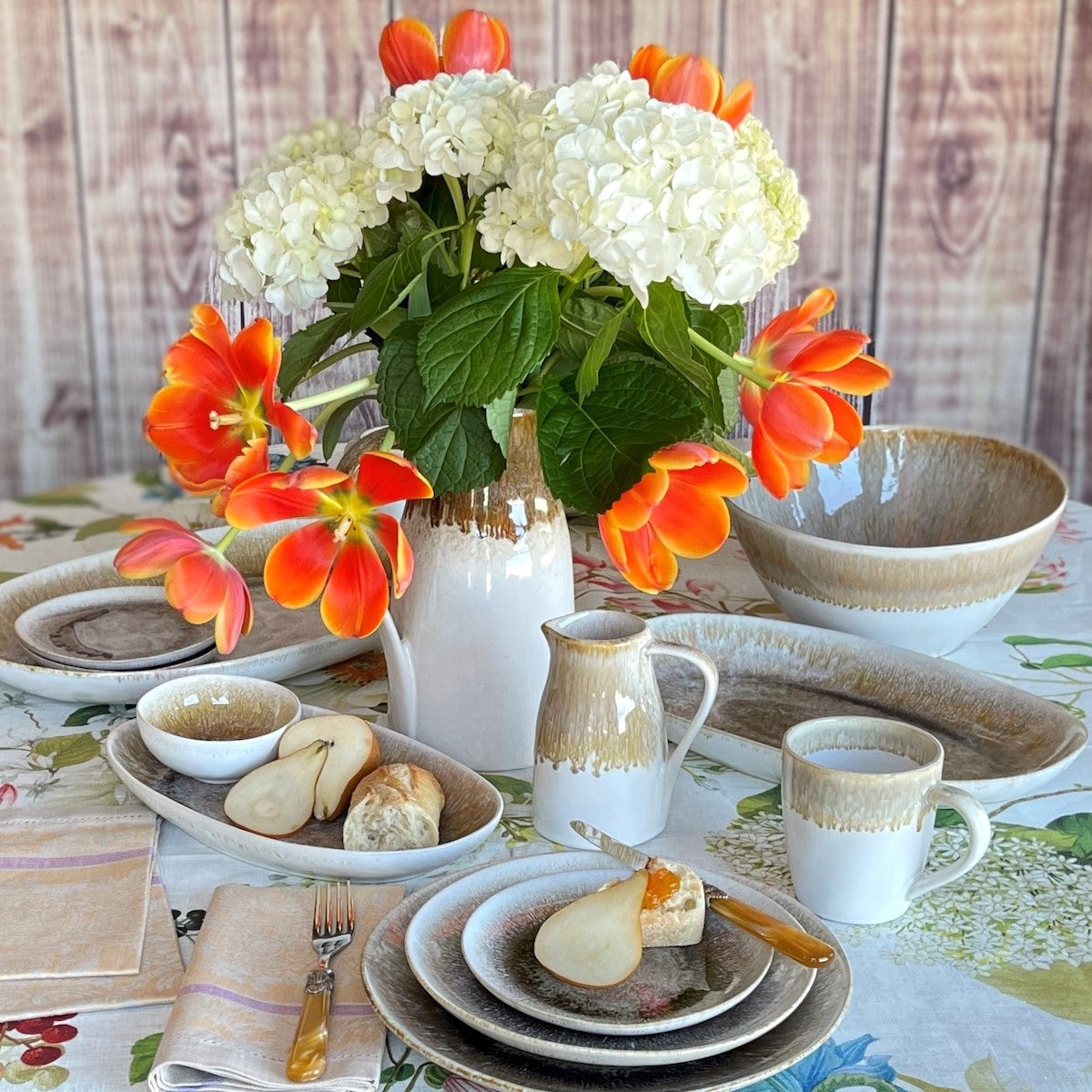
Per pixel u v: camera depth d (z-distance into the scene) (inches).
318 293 60.7
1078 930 59.4
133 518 90.2
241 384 57.9
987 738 68.0
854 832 58.4
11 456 148.8
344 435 102.0
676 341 58.8
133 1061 54.4
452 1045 53.4
